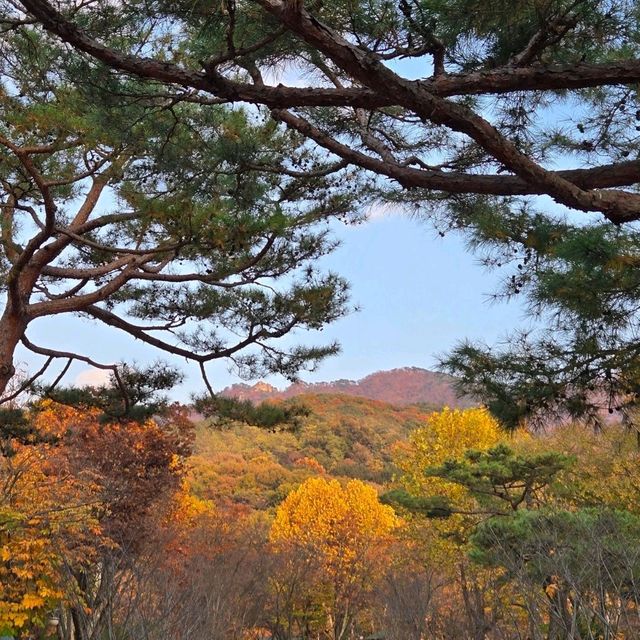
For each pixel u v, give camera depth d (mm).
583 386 5438
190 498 24406
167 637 9125
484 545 11406
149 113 6559
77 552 10641
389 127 6559
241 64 5207
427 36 4254
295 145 7832
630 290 4863
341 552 21000
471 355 5602
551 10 4270
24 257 9344
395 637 12094
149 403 13000
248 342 11461
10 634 11242
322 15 4809
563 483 17906
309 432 72500
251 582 16625
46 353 11656
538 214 5156
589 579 6820
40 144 8203
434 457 25641
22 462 11125
